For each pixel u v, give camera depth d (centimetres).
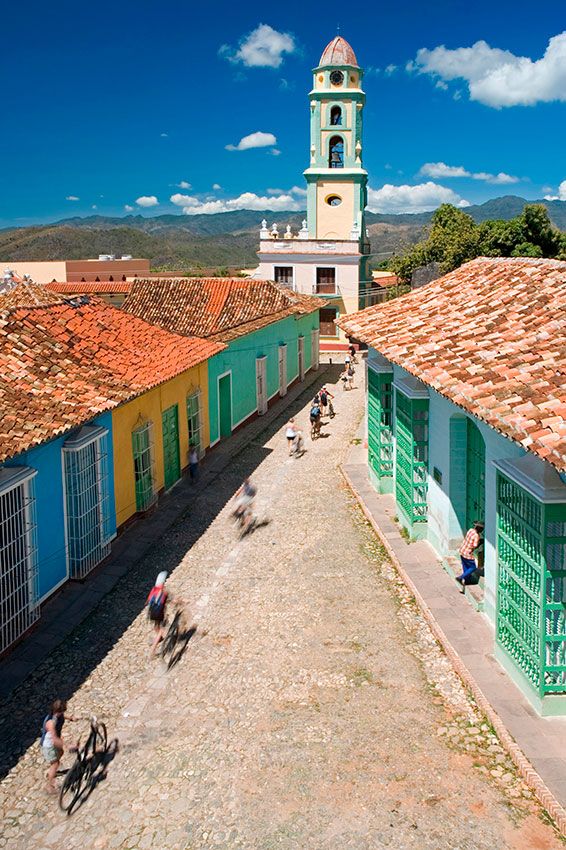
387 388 1591
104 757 788
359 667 941
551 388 816
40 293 2047
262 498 1667
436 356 1066
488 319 1158
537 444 704
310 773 746
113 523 1379
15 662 987
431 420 1276
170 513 1568
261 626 1062
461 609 1064
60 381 1273
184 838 672
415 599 1126
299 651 988
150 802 719
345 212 4297
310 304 3416
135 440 1487
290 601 1139
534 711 814
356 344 4259
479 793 710
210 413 2081
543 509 750
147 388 1395
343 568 1256
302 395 3009
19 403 1134
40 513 1112
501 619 903
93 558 1261
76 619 1105
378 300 4584
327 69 4206
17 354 1304
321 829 672
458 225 4400
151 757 785
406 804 698
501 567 888
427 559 1250
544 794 691
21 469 1036
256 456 2058
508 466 830
